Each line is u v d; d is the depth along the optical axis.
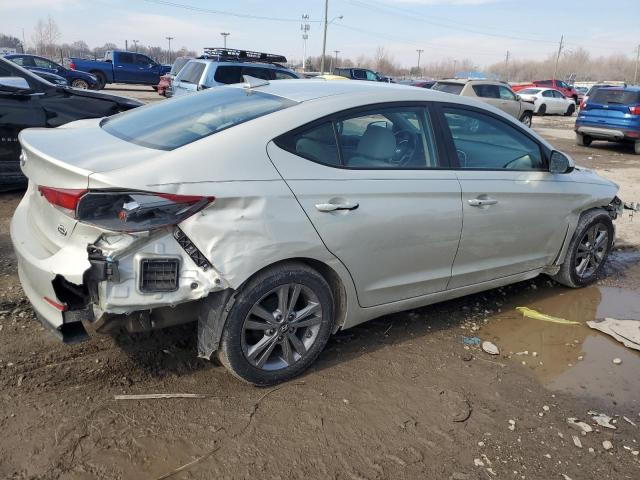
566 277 4.91
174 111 3.53
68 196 2.61
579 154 15.45
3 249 4.90
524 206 4.16
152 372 3.23
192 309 2.93
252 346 3.08
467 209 3.75
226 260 2.77
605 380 3.61
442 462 2.73
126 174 2.59
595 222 4.90
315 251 3.07
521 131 4.27
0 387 2.97
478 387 3.40
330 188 3.11
